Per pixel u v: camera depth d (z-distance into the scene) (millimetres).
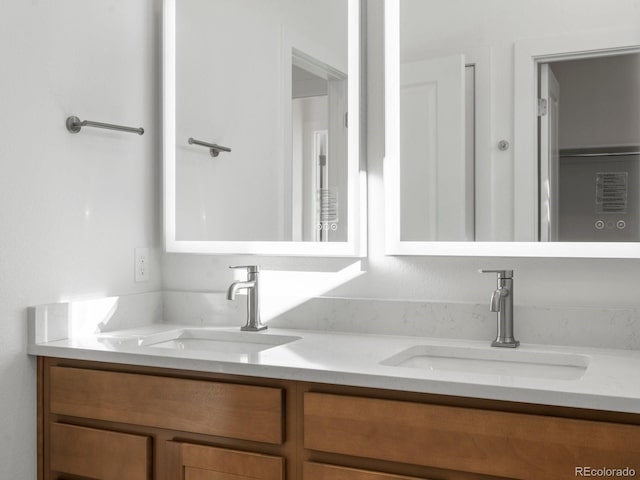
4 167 1652
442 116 1805
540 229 1708
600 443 1160
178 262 2189
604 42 1646
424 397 1313
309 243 1960
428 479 1295
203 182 2119
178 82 2158
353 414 1359
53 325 1771
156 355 1568
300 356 1536
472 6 1774
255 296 1957
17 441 1702
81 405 1666
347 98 1906
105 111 1976
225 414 1492
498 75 1748
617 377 1303
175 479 1554
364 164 1910
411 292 1864
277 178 2008
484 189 1762
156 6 2195
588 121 1663
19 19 1689
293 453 1441
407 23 1845
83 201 1896
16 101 1683
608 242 1645
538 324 1687
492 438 1239
